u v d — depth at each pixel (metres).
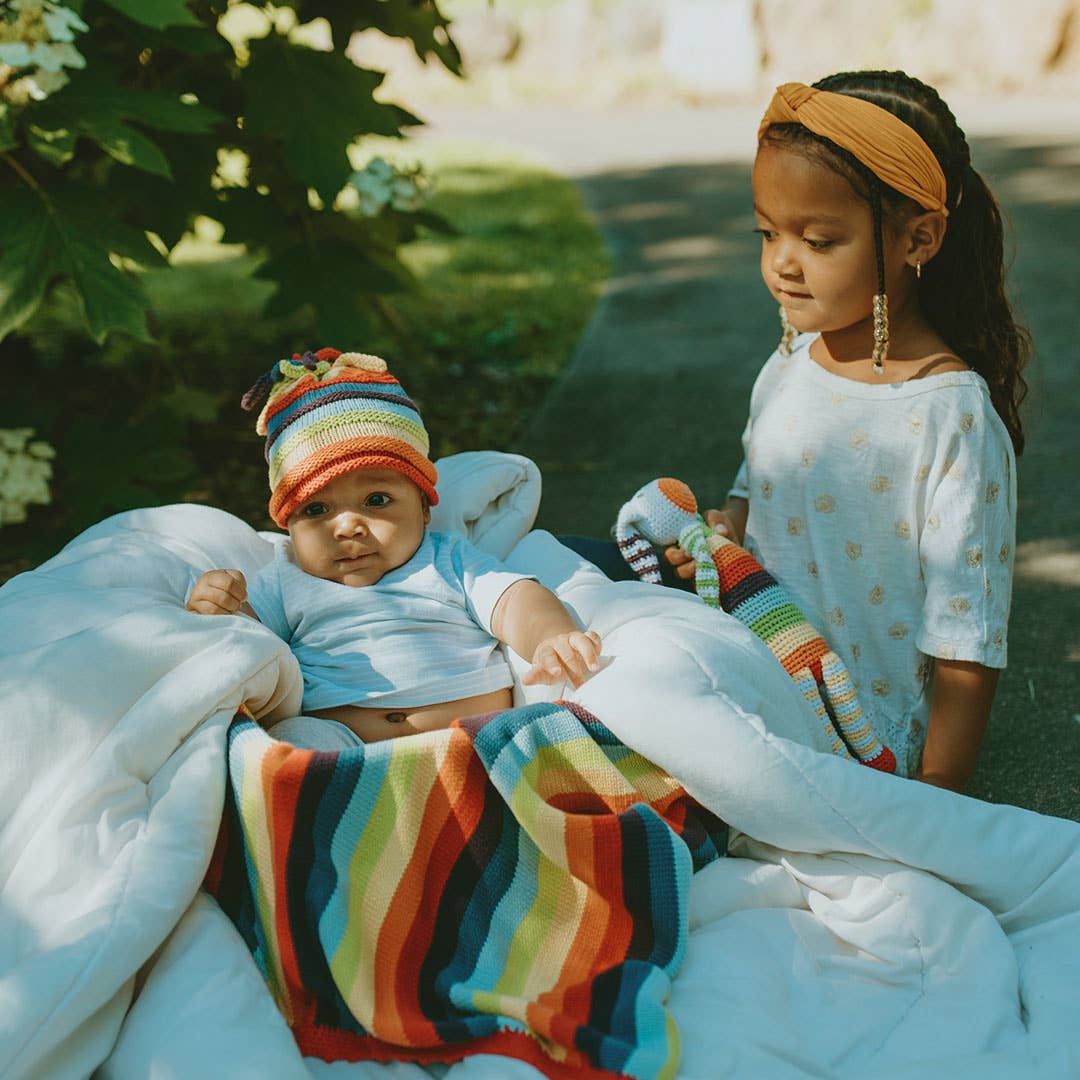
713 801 1.80
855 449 2.14
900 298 2.11
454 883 1.72
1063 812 2.33
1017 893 1.80
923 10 12.62
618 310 6.25
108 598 1.96
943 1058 1.56
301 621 2.14
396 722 2.05
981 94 12.16
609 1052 1.50
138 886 1.59
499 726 1.75
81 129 2.72
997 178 8.53
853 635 2.22
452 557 2.18
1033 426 4.50
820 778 1.78
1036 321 5.73
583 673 1.92
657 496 2.30
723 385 5.10
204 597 2.00
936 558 2.09
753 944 1.74
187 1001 1.55
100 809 1.67
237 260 7.09
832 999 1.68
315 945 1.67
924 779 2.12
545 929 1.70
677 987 1.65
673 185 9.12
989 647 2.08
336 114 3.29
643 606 2.07
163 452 3.43
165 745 1.76
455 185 9.10
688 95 12.80
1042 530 3.67
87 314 2.74
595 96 12.98
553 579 2.28
